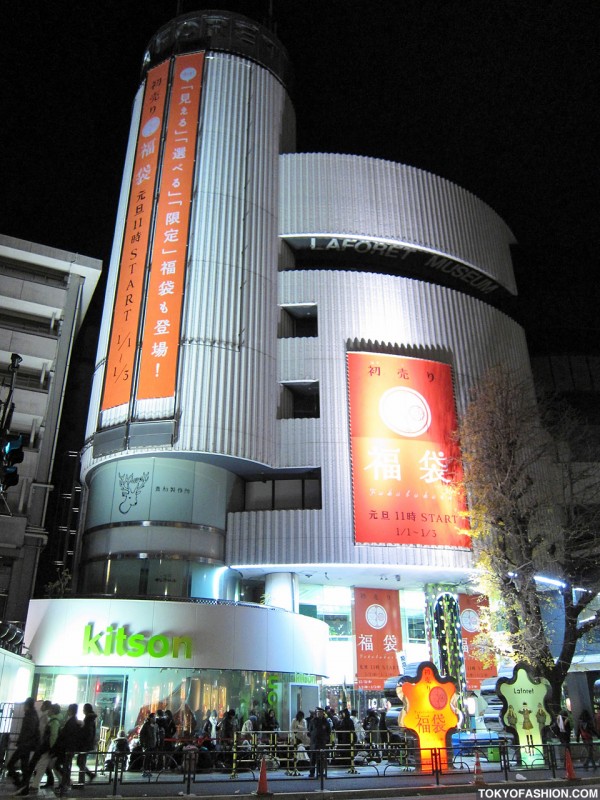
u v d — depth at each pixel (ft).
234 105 118.52
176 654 79.05
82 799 43.98
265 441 101.45
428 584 108.47
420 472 103.09
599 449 124.06
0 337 125.39
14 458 52.06
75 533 135.74
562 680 76.54
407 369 109.81
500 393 96.94
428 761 62.23
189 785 47.70
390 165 126.41
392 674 105.19
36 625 80.74
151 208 109.81
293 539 98.07
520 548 84.23
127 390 99.35
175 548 95.14
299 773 66.85
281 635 86.33
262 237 113.09
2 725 58.03
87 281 135.95
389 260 126.62
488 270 131.03
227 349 102.32
